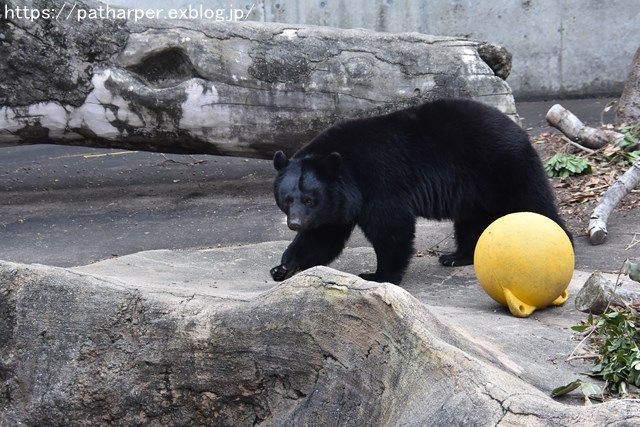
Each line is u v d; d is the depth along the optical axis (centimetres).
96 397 434
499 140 606
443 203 615
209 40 835
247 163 1040
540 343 437
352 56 841
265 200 873
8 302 450
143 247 738
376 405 352
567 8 1387
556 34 1401
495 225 509
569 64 1409
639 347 404
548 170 852
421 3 1430
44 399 441
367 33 862
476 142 605
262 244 714
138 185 961
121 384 430
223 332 404
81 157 1137
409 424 319
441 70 835
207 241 750
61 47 828
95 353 436
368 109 842
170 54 844
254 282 603
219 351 406
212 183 955
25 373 446
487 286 509
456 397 311
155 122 847
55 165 1089
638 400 279
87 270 614
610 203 704
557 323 476
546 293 489
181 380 419
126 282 462
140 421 430
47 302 446
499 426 291
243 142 858
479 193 614
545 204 620
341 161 586
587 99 1401
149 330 426
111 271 615
